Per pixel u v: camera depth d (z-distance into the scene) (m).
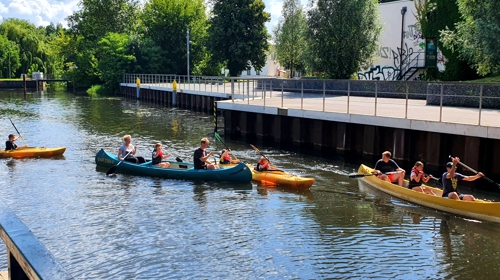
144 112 35.44
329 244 9.78
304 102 23.59
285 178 14.16
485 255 9.26
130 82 55.06
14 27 80.38
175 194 13.31
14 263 3.22
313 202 12.66
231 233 10.34
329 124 19.53
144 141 22.33
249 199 12.88
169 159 18.30
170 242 9.80
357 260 9.01
